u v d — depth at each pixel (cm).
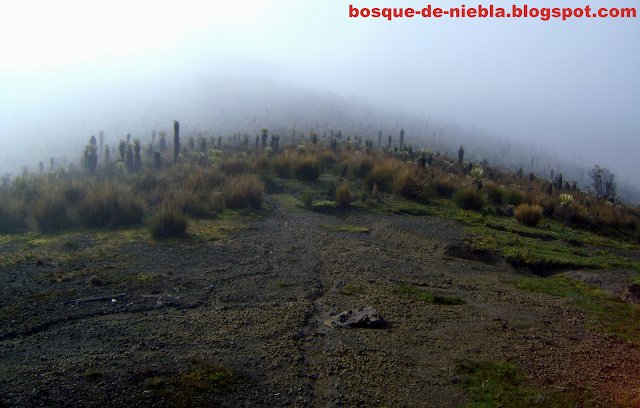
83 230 797
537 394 337
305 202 1212
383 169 1445
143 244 715
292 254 736
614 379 366
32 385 292
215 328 416
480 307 549
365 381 346
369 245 853
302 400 310
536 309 551
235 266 633
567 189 2167
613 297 615
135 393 293
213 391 306
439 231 958
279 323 442
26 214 853
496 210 1232
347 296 553
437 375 364
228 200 1119
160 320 425
